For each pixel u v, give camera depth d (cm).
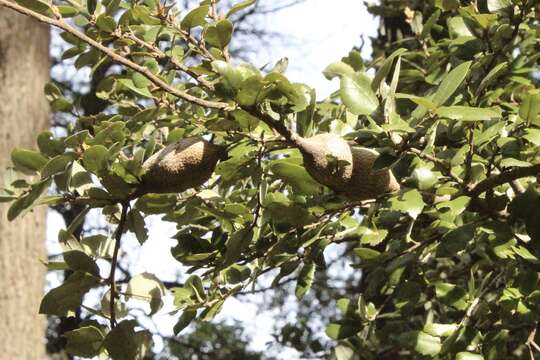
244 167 111
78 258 111
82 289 112
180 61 123
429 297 141
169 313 125
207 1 119
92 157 104
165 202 112
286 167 111
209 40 114
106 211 120
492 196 119
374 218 128
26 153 110
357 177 109
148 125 131
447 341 121
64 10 117
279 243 121
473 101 123
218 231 123
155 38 121
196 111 126
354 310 131
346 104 109
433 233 129
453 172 123
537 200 116
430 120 108
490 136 115
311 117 113
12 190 112
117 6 117
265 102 107
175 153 106
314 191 112
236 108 105
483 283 131
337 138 109
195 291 127
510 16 132
